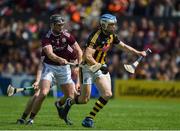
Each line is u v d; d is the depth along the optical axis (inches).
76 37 2672.2
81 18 2805.1
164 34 2760.8
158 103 2237.9
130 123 1314.0
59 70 1205.1
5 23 2810.0
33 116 1216.8
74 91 1222.9
